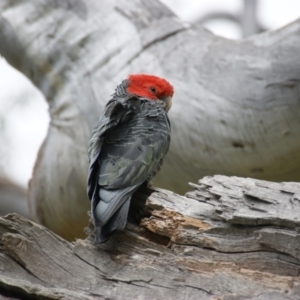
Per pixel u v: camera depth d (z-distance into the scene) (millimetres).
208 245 8109
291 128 12617
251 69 12664
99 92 14188
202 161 13398
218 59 13148
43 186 15406
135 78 10664
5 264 8039
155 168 9172
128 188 8391
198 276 7938
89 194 8320
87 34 14375
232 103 12789
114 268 8148
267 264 7855
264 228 7887
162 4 14930
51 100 14992
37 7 14602
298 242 7707
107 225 7926
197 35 14078
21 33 14602
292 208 7902
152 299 7855
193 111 13062
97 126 9227
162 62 13758
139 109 9703
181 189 14055
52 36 14508
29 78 15320
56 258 8172
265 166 13211
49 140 15195
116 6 14547
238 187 8445
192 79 13234
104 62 14242
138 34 14242
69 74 14547
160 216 8438
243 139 12883
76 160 14711
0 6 14773
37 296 7691
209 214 8312
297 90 12336
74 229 15898
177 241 8227
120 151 8766
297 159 13008
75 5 14539
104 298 7918
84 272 8148
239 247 8008
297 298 7578
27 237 8133
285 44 12438
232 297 7676
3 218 8164
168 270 8023
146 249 8273
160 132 9344
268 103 12523
